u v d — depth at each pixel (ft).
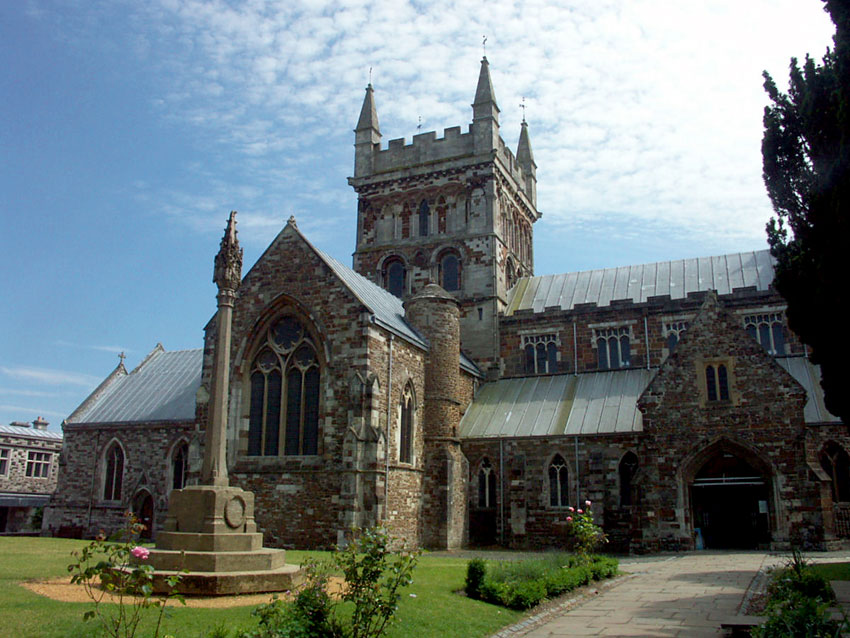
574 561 95.50
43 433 274.77
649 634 60.18
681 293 185.16
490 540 156.97
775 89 95.86
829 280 77.25
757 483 133.28
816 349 87.56
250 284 146.10
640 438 147.95
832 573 88.12
